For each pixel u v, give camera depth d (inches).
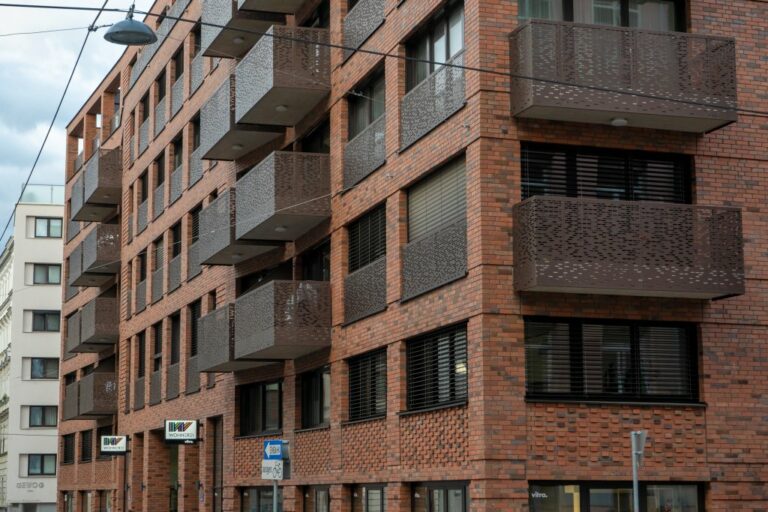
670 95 861.8
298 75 1175.6
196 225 1611.7
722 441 883.4
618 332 885.8
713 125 885.8
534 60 845.8
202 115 1433.3
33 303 3061.0
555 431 856.3
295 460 1240.8
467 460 880.3
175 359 1695.4
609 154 899.4
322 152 1244.5
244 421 1416.1
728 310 898.7
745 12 930.1
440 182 957.8
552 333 874.1
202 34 1444.4
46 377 3046.3
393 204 1029.8
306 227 1225.4
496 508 837.8
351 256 1146.7
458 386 914.7
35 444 3014.3
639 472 863.7
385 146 1053.8
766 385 898.7
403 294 1008.2
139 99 1918.1
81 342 2057.1
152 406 1764.3
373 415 1078.4
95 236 1994.3
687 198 911.7
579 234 836.6
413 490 992.2
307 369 1225.4
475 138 876.0
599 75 853.8
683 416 879.1
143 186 1904.5
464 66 867.4
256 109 1238.9
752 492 884.0
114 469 1975.9
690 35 871.7
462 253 900.6
